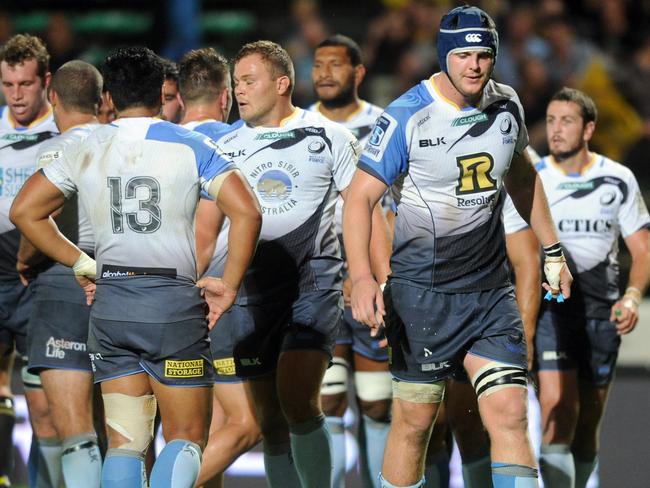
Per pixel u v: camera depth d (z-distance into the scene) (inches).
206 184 649.6
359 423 898.1
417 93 660.7
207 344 658.2
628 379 1071.0
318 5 1961.1
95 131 657.6
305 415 741.9
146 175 641.6
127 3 1972.2
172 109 852.0
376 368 885.8
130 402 652.1
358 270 639.1
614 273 860.6
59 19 1697.8
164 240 642.8
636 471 987.3
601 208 852.0
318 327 754.2
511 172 692.1
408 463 688.4
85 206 653.9
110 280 647.1
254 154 758.5
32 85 809.5
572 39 1679.4
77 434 737.0
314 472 748.0
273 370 774.5
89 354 695.7
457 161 655.8
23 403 1010.7
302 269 762.2
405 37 1753.2
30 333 753.0
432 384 682.2
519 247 786.8
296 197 754.8
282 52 761.6
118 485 640.4
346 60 944.9
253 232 647.1
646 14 1792.6
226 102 815.7
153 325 639.8
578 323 844.0
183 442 645.3
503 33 1664.6
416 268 677.3
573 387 835.4
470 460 775.1
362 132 953.5
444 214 665.6
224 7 1990.7
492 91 658.8
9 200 812.0
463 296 674.8
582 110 846.5
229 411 779.4
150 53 666.8
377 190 657.6
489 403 656.4
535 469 647.8
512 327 669.3
